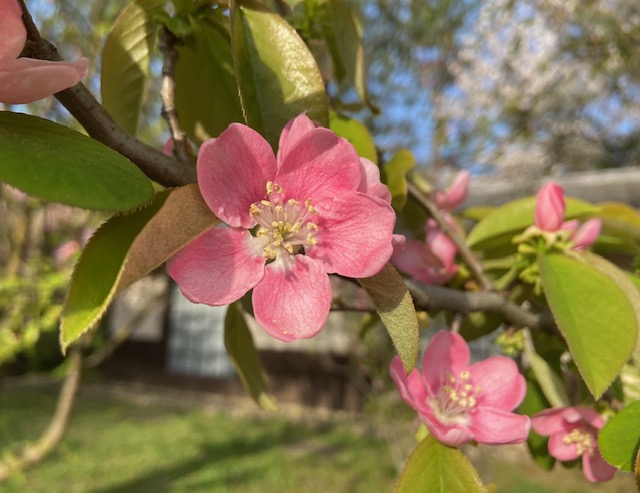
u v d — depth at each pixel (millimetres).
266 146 84
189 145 102
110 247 72
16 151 68
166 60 108
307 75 101
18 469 425
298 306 84
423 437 104
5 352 426
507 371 112
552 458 139
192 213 79
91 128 87
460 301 122
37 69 69
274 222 85
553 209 133
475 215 183
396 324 83
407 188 145
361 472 723
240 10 103
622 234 161
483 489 94
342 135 127
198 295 80
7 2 69
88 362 487
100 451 811
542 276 119
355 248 83
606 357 107
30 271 459
